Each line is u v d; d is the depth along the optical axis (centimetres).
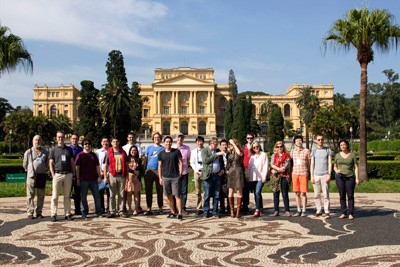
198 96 11931
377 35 2180
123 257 773
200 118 11794
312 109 8556
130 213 1272
